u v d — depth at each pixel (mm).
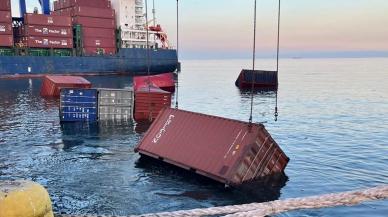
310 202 10195
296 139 29078
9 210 6324
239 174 16641
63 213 14039
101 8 102688
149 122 35594
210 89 84000
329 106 52000
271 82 82000
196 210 10102
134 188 16891
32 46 94500
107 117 36281
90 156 22953
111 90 35938
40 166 20641
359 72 184875
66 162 21500
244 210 10125
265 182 17406
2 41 92125
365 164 21578
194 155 18078
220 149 17500
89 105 35781
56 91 59406
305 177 18797
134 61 108000
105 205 14914
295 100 60250
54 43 97000
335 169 20453
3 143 26875
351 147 26219
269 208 10094
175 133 19875
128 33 108562
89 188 16891
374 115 42781
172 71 116250
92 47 102500
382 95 67188
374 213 13742
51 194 16094
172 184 17375
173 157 18719
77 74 102000
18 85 81562
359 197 10125
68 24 98250
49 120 37594
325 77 138000
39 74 97312
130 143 26984
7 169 20047
